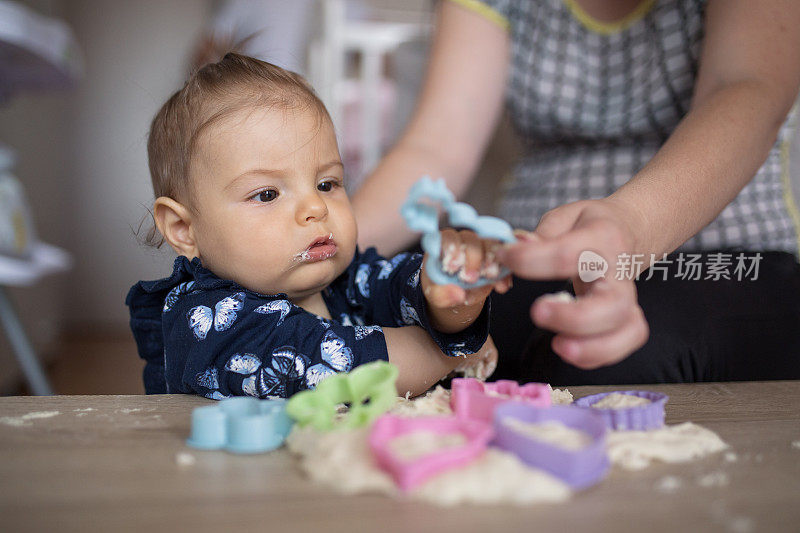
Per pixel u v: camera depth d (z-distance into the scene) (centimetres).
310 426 54
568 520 40
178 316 75
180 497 43
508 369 98
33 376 154
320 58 251
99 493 44
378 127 253
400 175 118
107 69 395
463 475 43
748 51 84
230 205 79
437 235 54
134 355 313
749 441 55
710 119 73
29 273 147
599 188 121
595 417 49
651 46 119
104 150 397
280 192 80
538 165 135
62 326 382
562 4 127
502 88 137
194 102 83
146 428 59
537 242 48
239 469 49
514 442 46
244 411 59
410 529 38
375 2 265
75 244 399
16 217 149
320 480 46
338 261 83
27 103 322
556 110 127
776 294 90
